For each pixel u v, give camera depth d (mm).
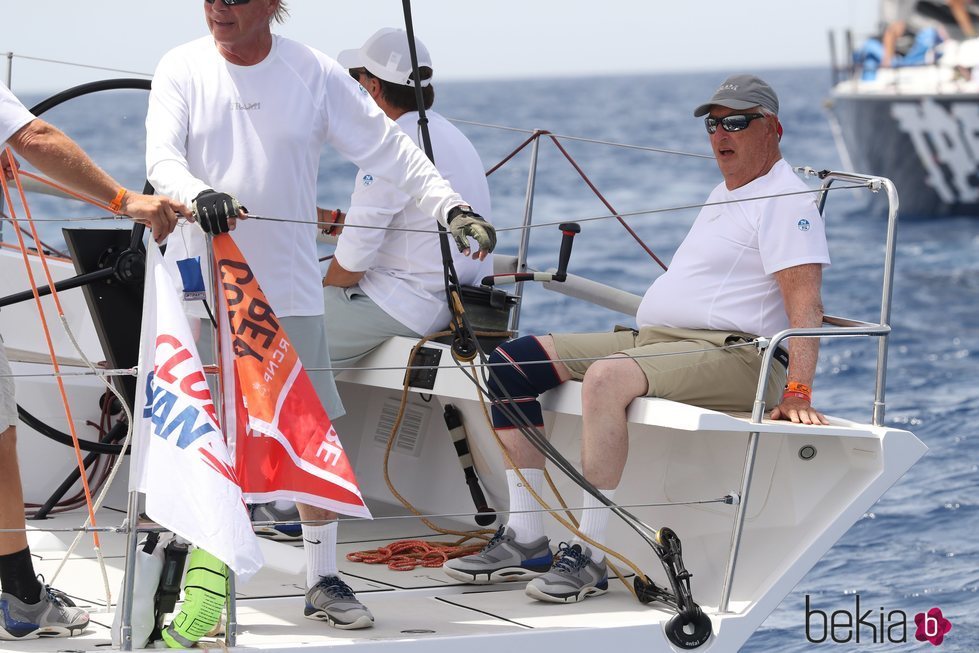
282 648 7254
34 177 8641
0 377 7387
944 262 44500
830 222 55000
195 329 8359
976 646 13023
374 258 11062
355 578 9625
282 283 8344
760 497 9352
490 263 11812
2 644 7340
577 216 55938
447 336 10961
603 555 9156
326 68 8484
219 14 7930
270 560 10016
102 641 7445
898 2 53281
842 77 59656
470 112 150125
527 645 7879
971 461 20062
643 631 8234
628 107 157875
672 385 9008
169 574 7250
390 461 12273
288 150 8234
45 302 11906
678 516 9906
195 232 8172
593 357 9516
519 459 9484
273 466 7504
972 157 51719
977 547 16125
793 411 8875
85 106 121250
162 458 6934
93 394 11688
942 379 26766
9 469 7410
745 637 8617
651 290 9883
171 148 7879
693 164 79375
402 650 7523
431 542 10617
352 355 11039
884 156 54219
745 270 9445
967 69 51531
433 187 8469
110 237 10188
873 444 8922
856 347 30234
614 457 8930
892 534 16719
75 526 10891
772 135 9500
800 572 8867
